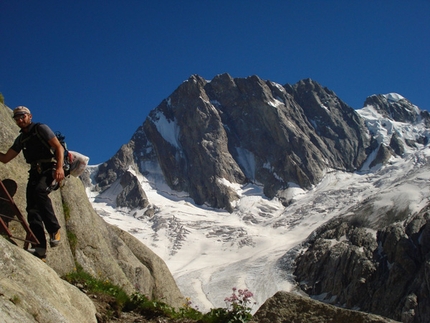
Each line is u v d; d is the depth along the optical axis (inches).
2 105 639.1
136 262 832.9
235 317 537.3
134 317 548.4
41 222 492.7
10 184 578.6
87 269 677.3
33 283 371.6
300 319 409.4
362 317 394.3
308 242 6914.4
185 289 6338.6
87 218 715.4
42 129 496.4
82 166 532.7
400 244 5723.4
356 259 5925.2
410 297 4926.2
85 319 414.9
